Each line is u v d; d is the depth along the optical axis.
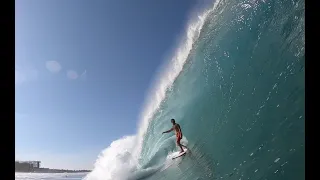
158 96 12.12
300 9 5.64
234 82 6.95
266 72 5.90
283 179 4.43
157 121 10.51
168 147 8.77
